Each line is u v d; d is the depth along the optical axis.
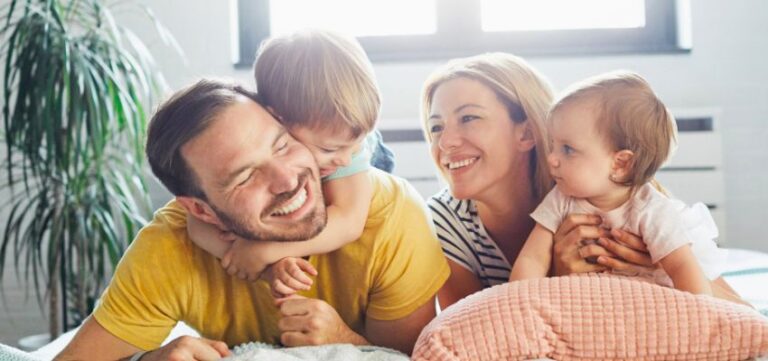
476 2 2.69
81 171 2.22
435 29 2.71
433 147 1.15
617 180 1.01
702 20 2.61
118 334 0.89
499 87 1.09
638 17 2.72
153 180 2.53
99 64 2.14
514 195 1.14
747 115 2.60
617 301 0.82
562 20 2.72
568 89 1.05
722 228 2.49
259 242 0.86
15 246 2.23
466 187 1.11
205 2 2.61
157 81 2.50
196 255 0.92
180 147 0.81
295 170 0.82
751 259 1.88
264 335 0.96
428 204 1.22
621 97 1.00
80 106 2.12
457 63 1.14
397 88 2.64
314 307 0.87
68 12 2.27
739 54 2.60
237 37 2.69
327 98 0.82
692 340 0.79
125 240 2.48
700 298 0.82
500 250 1.18
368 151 0.97
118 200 2.23
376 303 0.95
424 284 0.95
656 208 1.01
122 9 2.59
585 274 1.03
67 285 2.37
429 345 0.81
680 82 2.61
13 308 2.61
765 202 2.60
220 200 0.82
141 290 0.90
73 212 2.19
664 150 1.01
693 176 2.49
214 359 0.83
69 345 0.90
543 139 1.10
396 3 2.73
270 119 0.82
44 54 2.12
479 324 0.81
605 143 1.00
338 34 0.86
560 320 0.81
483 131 1.09
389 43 2.71
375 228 0.92
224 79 0.86
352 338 0.91
